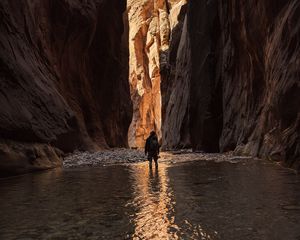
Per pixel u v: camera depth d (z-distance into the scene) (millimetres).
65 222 5375
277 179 9133
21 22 19688
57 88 24328
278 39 15602
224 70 28375
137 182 9742
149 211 5957
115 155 22656
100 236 4574
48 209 6379
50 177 11695
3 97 14148
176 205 6359
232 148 24547
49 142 17719
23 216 5863
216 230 4656
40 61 22516
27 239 4539
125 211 6016
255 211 5648
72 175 12156
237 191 7559
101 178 10992
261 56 19391
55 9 27672
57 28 27844
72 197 7566
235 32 24688
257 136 18766
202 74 32062
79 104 30875
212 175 10750
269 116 16391
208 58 31859
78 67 32031
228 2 26984
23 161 13414
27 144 14906
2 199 7527
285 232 4445
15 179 11438
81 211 6121
